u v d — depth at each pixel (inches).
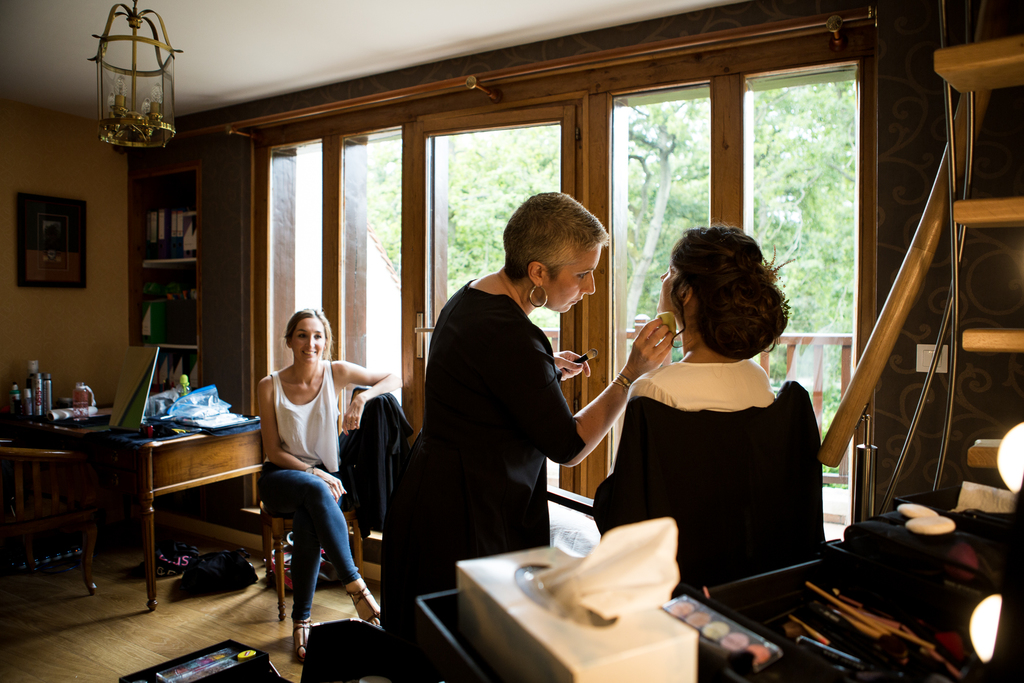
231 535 143.6
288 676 89.7
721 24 93.0
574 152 104.8
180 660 68.7
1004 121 73.6
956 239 41.6
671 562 23.1
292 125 133.3
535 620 21.9
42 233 144.6
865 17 82.4
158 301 155.9
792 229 94.3
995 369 74.8
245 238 139.2
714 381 38.4
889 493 47.9
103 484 113.4
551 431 49.6
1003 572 23.6
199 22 99.4
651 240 101.2
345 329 129.8
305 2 92.8
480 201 113.5
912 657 26.4
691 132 98.0
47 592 117.1
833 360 96.4
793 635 29.3
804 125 92.2
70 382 151.1
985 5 39.2
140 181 160.1
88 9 94.7
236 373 140.9
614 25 100.3
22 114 141.2
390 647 54.9
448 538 52.4
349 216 128.6
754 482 37.9
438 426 53.9
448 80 108.6
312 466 109.3
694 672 21.3
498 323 50.5
